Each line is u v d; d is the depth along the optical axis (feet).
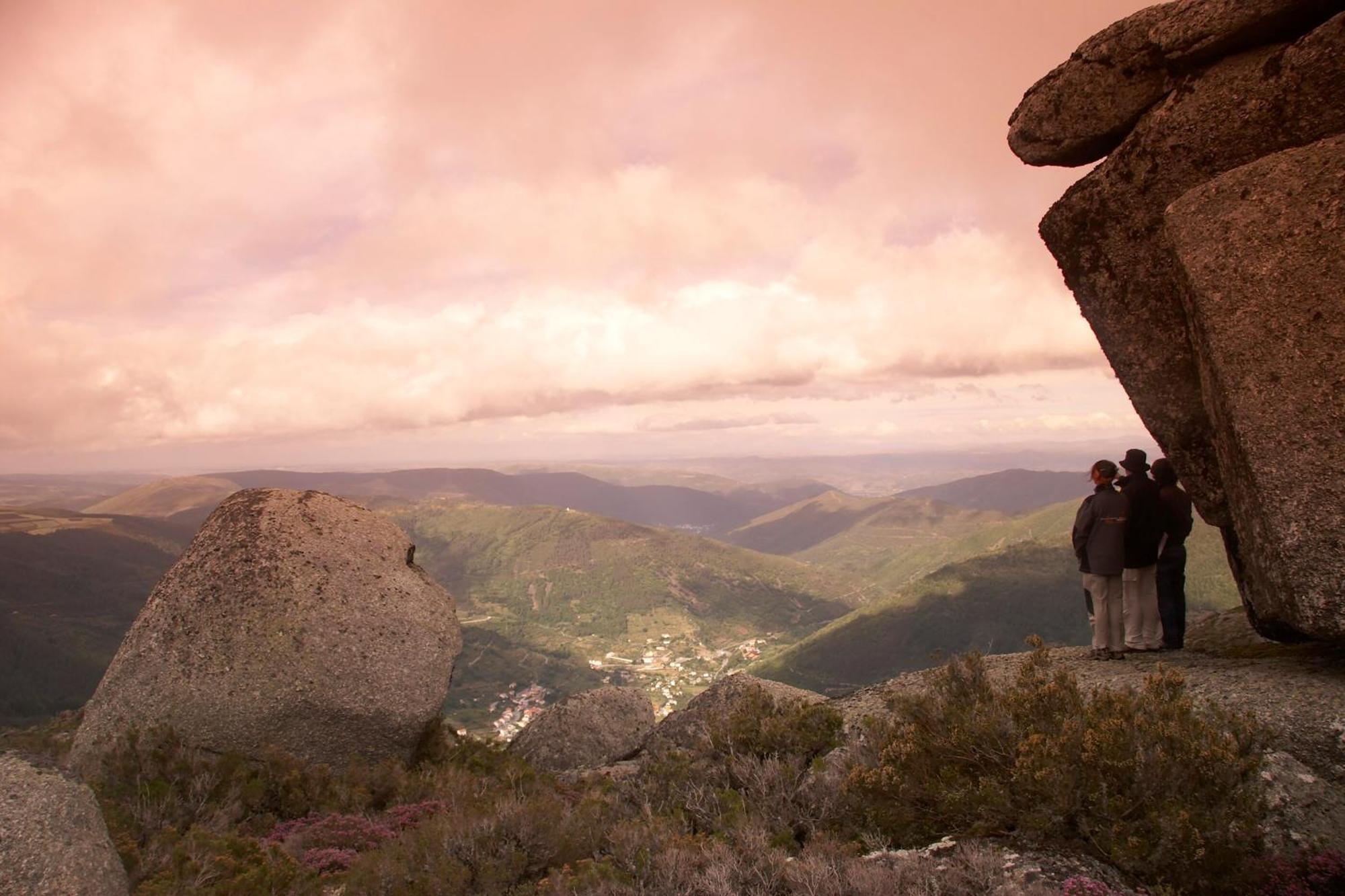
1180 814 15.47
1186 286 29.96
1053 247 37.88
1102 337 36.55
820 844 18.81
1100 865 16.42
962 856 17.28
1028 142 38.40
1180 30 31.71
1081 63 35.76
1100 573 36.32
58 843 18.52
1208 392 30.01
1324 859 15.78
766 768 25.59
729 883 17.93
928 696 23.24
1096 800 16.89
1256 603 30.53
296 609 45.57
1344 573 24.35
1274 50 29.86
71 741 46.83
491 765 48.44
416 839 24.68
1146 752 17.22
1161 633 39.50
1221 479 32.50
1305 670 27.53
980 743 19.99
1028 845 17.37
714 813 24.04
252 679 42.65
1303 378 26.08
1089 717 18.40
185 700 41.70
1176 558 36.73
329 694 43.32
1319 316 26.12
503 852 23.43
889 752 21.08
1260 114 30.04
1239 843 15.85
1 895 16.90
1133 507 36.91
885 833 20.42
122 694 42.45
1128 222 34.37
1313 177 27.12
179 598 45.52
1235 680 27.45
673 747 41.86
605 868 19.99
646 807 25.02
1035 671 21.45
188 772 35.78
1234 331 27.71
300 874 23.59
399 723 44.55
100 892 18.76
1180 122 32.09
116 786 34.14
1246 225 28.14
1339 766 20.57
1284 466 26.00
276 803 36.86
